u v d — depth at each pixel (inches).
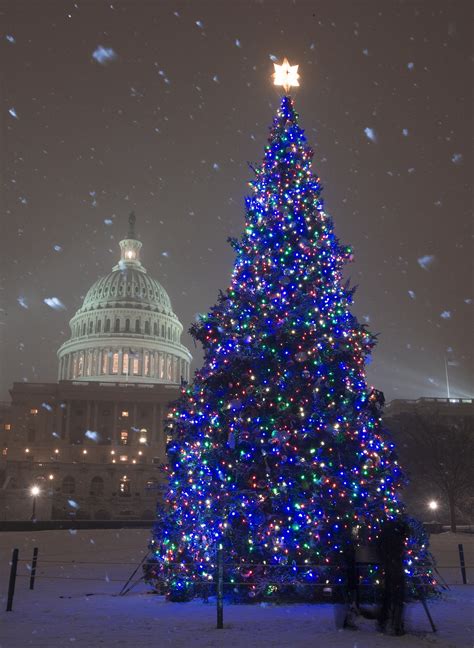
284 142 754.2
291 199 721.0
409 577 584.7
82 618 504.4
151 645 389.1
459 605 561.3
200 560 615.8
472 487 3154.5
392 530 453.1
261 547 596.7
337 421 620.4
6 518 3782.0
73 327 6879.9
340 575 571.8
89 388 5516.7
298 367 644.7
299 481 607.5
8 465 4488.2
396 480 636.1
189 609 551.5
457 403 5182.1
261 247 705.0
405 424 3245.6
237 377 653.3
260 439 616.4
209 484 629.0
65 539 1887.3
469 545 1600.6
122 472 4618.6
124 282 6929.1
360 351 682.2
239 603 586.2
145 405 5565.9
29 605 596.4
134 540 1851.6
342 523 591.5
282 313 658.8
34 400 5492.1
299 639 406.9
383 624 436.8
